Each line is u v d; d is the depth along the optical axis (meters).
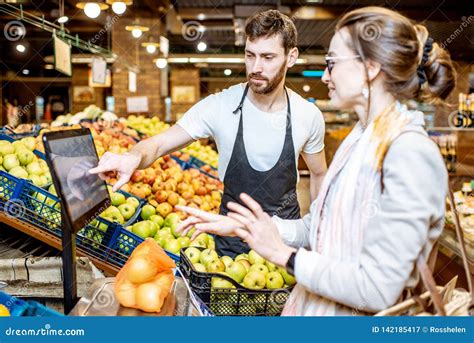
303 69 13.97
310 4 9.77
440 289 1.20
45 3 8.73
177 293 1.49
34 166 2.68
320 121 2.49
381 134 1.10
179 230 1.38
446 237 3.10
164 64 9.96
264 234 1.14
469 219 3.21
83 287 1.96
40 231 2.18
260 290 1.52
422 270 1.06
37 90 16.75
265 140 2.37
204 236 2.30
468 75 10.45
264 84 2.22
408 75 1.13
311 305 1.22
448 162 5.02
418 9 8.98
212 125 2.38
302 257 1.12
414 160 1.03
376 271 1.03
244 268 1.76
